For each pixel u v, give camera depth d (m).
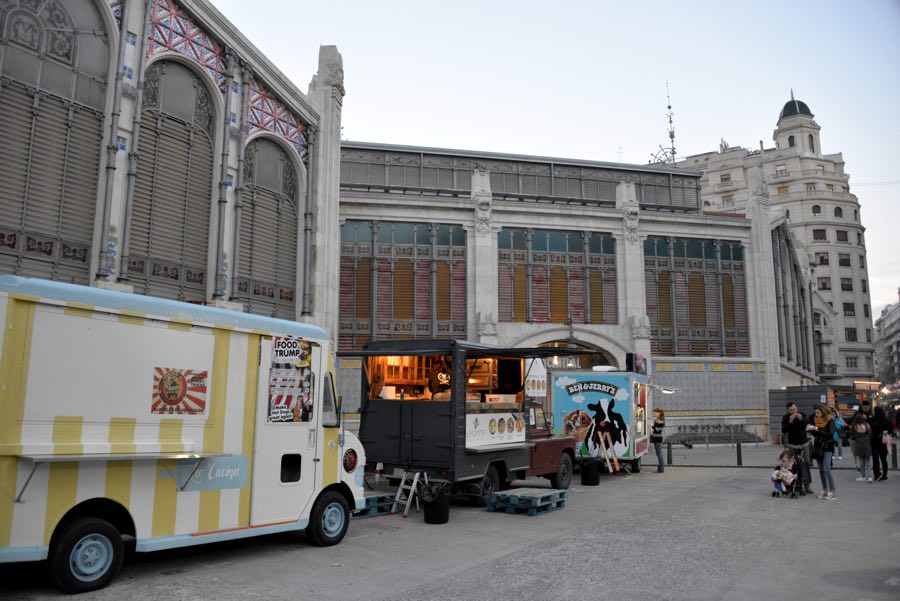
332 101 20.69
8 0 11.78
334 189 20.50
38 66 12.20
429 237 28.23
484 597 6.73
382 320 27.33
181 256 15.01
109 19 13.41
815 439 13.83
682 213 32.84
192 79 15.61
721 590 6.91
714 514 11.88
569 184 32.06
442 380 13.67
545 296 29.08
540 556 8.62
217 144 16.14
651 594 6.79
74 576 6.57
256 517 8.35
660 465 19.95
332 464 9.55
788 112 101.69
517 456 14.15
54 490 6.48
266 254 18.03
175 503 7.51
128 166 13.59
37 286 6.52
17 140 11.79
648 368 28.91
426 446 12.28
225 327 8.23
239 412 8.30
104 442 6.88
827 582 7.21
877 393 60.84
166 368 7.55
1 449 6.12
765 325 31.53
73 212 12.61
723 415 30.38
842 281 88.25
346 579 7.47
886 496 14.06
